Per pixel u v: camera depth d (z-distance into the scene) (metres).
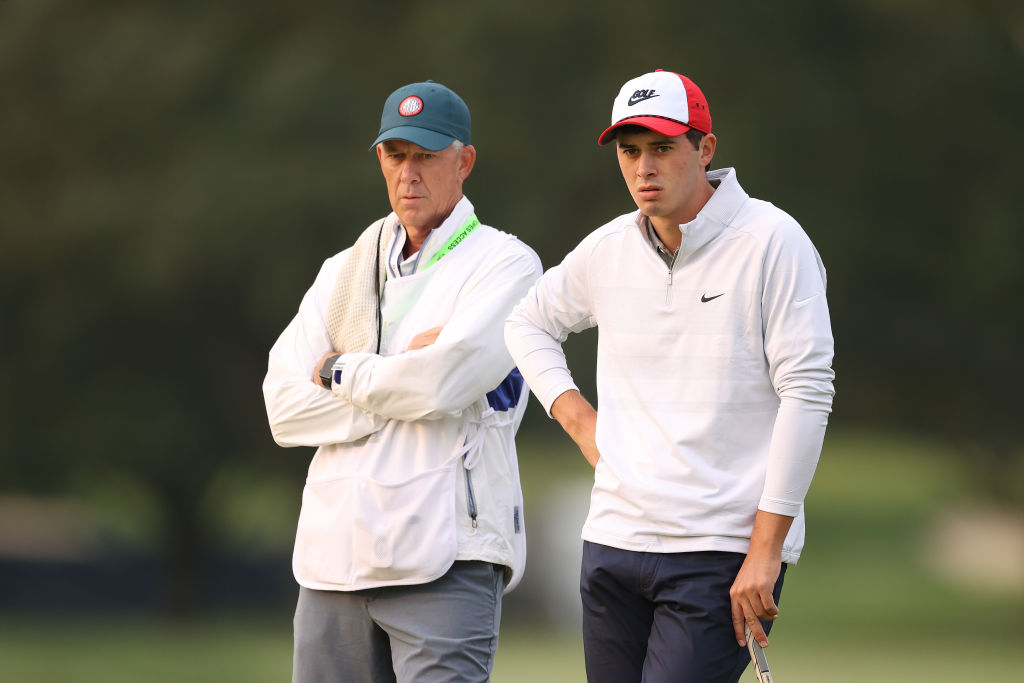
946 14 71.69
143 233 64.00
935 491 168.75
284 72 64.38
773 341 11.99
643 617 12.74
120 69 67.25
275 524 83.12
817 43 68.00
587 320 13.51
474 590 14.55
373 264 15.31
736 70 64.38
